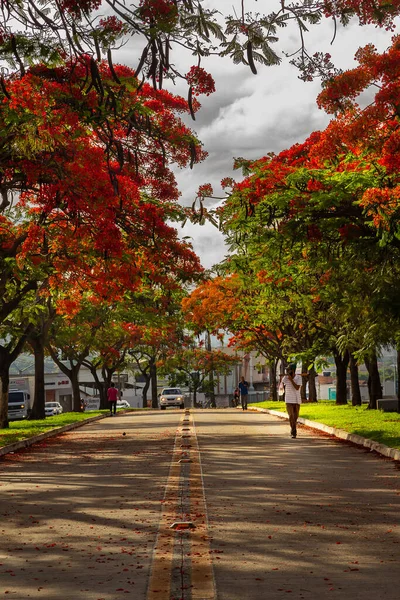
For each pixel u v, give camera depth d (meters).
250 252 25.81
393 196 16.33
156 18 7.60
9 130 15.01
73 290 30.34
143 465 17.50
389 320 23.53
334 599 6.58
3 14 8.17
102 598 6.71
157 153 18.05
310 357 39.03
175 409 63.66
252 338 55.38
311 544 8.77
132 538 9.24
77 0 7.86
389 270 21.94
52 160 16.47
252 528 9.73
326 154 16.39
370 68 14.67
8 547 8.84
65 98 14.31
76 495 12.91
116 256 19.17
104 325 51.94
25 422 41.59
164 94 17.80
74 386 55.53
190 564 7.88
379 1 7.97
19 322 36.50
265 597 6.68
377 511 10.91
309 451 20.05
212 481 14.36
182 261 23.25
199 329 48.81
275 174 19.47
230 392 121.94
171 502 11.90
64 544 8.97
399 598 6.58
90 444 24.42
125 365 69.56
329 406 44.41
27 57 10.73
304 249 23.75
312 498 12.15
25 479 15.39
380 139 15.85
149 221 20.34
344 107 15.38
